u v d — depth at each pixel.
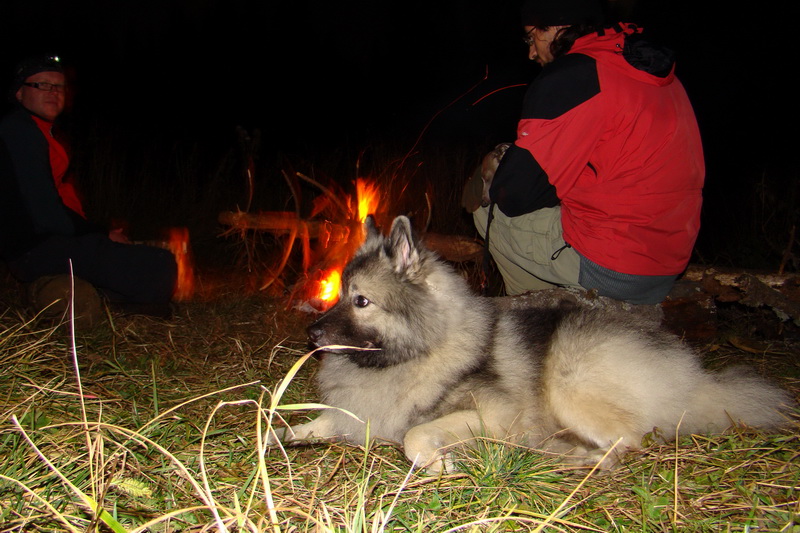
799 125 5.26
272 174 4.55
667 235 1.80
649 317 1.89
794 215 3.27
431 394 1.60
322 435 1.68
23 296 2.56
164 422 1.57
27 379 1.67
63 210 2.39
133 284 2.44
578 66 1.70
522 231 1.99
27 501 1.14
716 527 1.19
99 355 2.04
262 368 2.14
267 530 1.09
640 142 1.72
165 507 1.19
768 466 1.40
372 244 1.70
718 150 5.11
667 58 1.74
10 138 2.29
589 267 1.86
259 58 6.93
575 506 1.23
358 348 1.42
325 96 6.74
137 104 5.92
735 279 2.30
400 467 1.45
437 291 1.65
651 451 1.52
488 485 1.31
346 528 1.06
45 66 2.36
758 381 1.68
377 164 4.42
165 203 4.15
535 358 1.66
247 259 3.49
